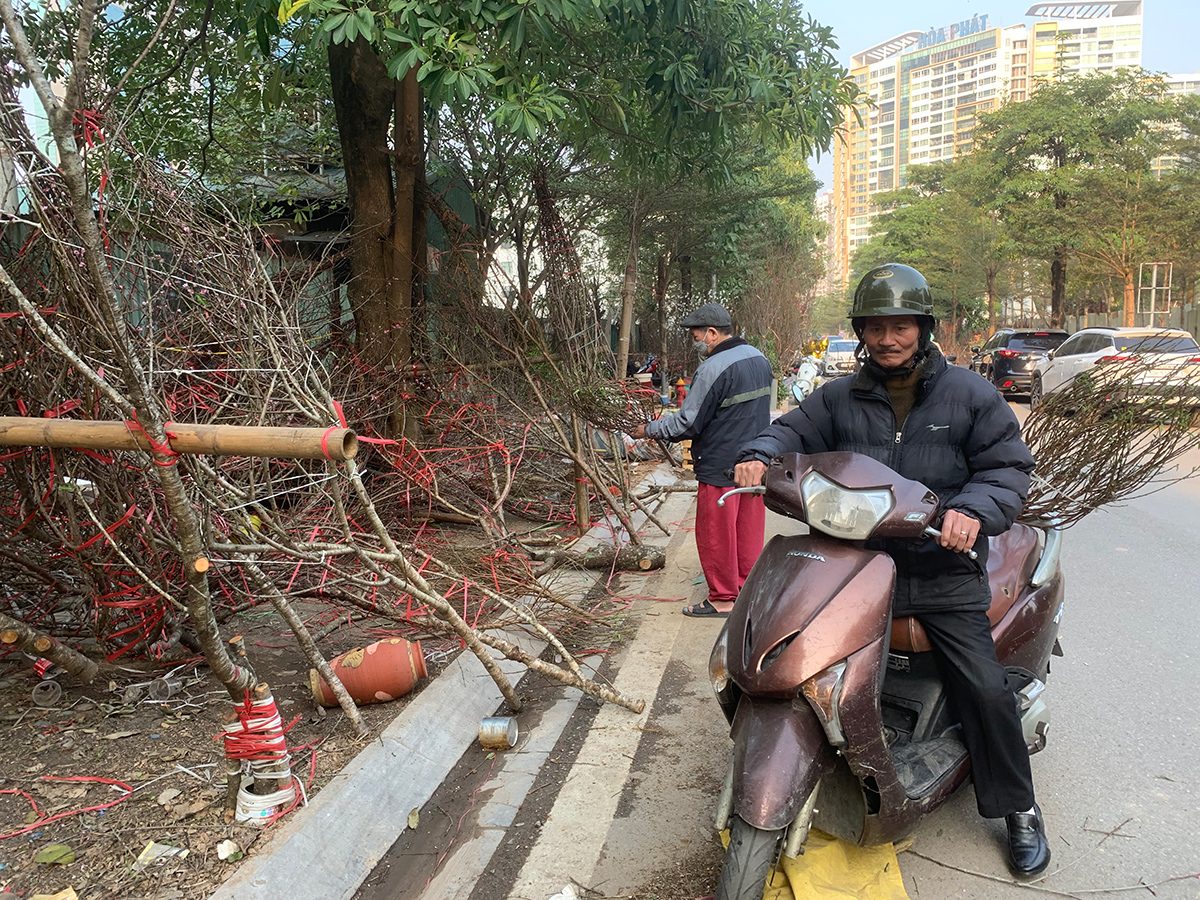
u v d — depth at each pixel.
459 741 3.71
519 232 10.34
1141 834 3.02
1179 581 6.00
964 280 51.94
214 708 3.67
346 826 2.91
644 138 7.93
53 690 3.67
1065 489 4.01
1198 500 8.77
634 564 6.28
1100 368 4.21
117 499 3.46
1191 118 33.56
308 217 9.37
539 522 7.51
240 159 9.35
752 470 2.79
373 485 6.34
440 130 10.41
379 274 6.80
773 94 6.61
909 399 2.88
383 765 3.27
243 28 6.10
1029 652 3.10
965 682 2.69
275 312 4.09
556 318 6.56
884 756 2.37
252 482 3.40
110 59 6.61
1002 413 2.73
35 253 3.24
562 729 3.89
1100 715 3.95
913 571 2.72
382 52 5.21
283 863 2.63
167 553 3.67
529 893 2.71
